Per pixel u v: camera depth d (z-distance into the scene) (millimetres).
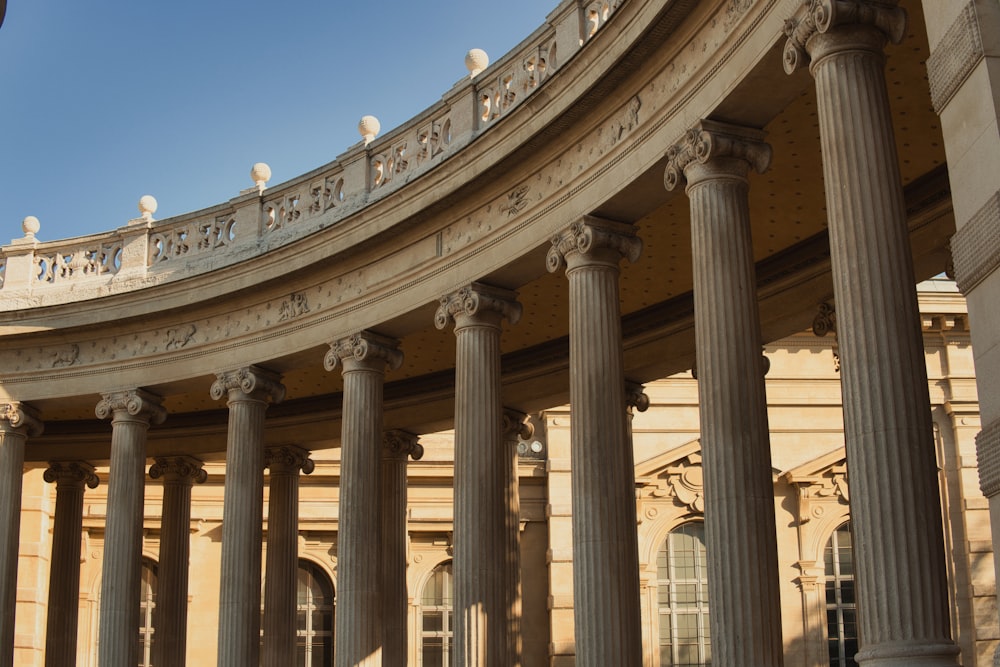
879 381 14586
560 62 23391
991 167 11820
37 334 31578
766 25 17359
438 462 43031
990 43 12023
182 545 35281
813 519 40031
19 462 31625
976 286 12180
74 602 35219
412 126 27219
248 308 29656
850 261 15094
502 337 30953
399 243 26453
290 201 30109
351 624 25562
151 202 32656
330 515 43156
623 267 26922
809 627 39250
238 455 28828
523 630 40781
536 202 23094
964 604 37906
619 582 20141
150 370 30672
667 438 41750
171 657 34188
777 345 41531
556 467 41688
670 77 19969
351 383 27000
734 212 18594
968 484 38688
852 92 15555
